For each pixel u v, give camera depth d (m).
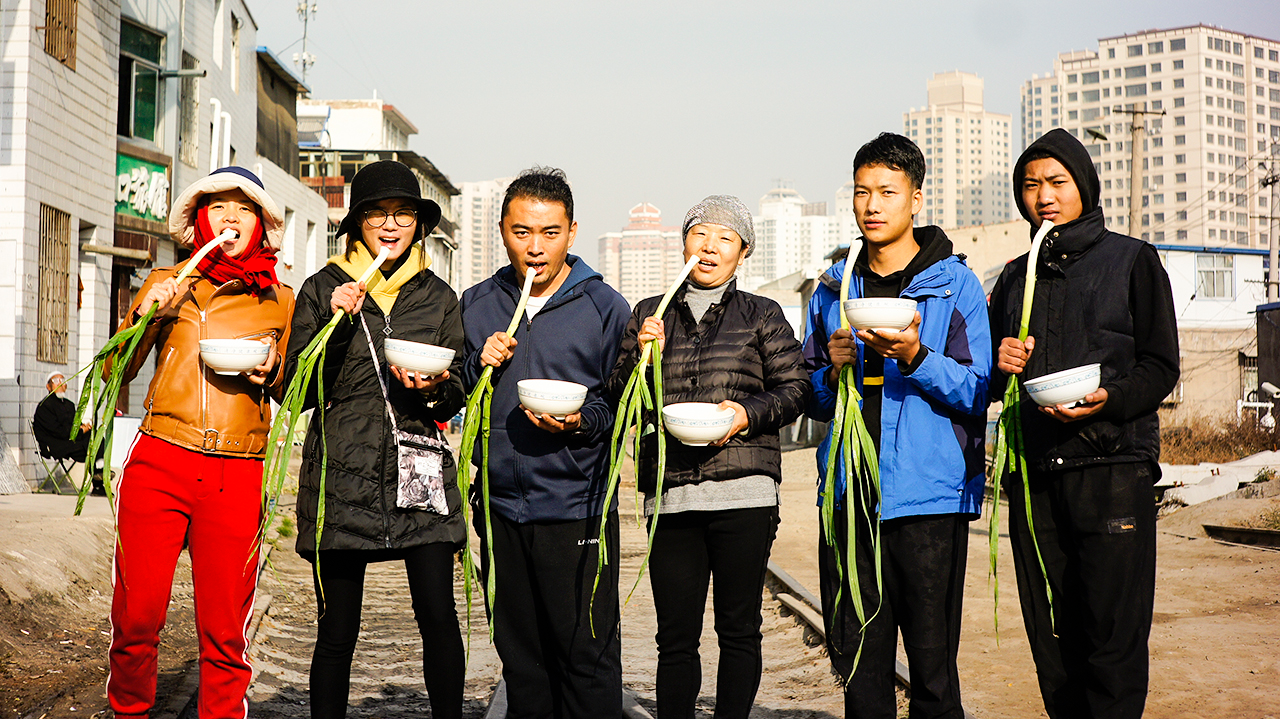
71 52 11.91
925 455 3.15
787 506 14.88
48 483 10.95
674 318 3.48
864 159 3.28
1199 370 24.58
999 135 153.25
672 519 3.34
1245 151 109.31
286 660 5.41
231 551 3.13
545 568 3.35
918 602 3.15
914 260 3.30
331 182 39.06
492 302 3.54
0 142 10.75
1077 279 3.08
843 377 3.11
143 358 3.31
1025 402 3.11
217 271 3.25
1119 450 2.92
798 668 5.43
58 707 3.86
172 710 3.80
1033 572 3.11
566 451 3.33
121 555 3.03
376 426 3.21
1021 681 4.78
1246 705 4.25
